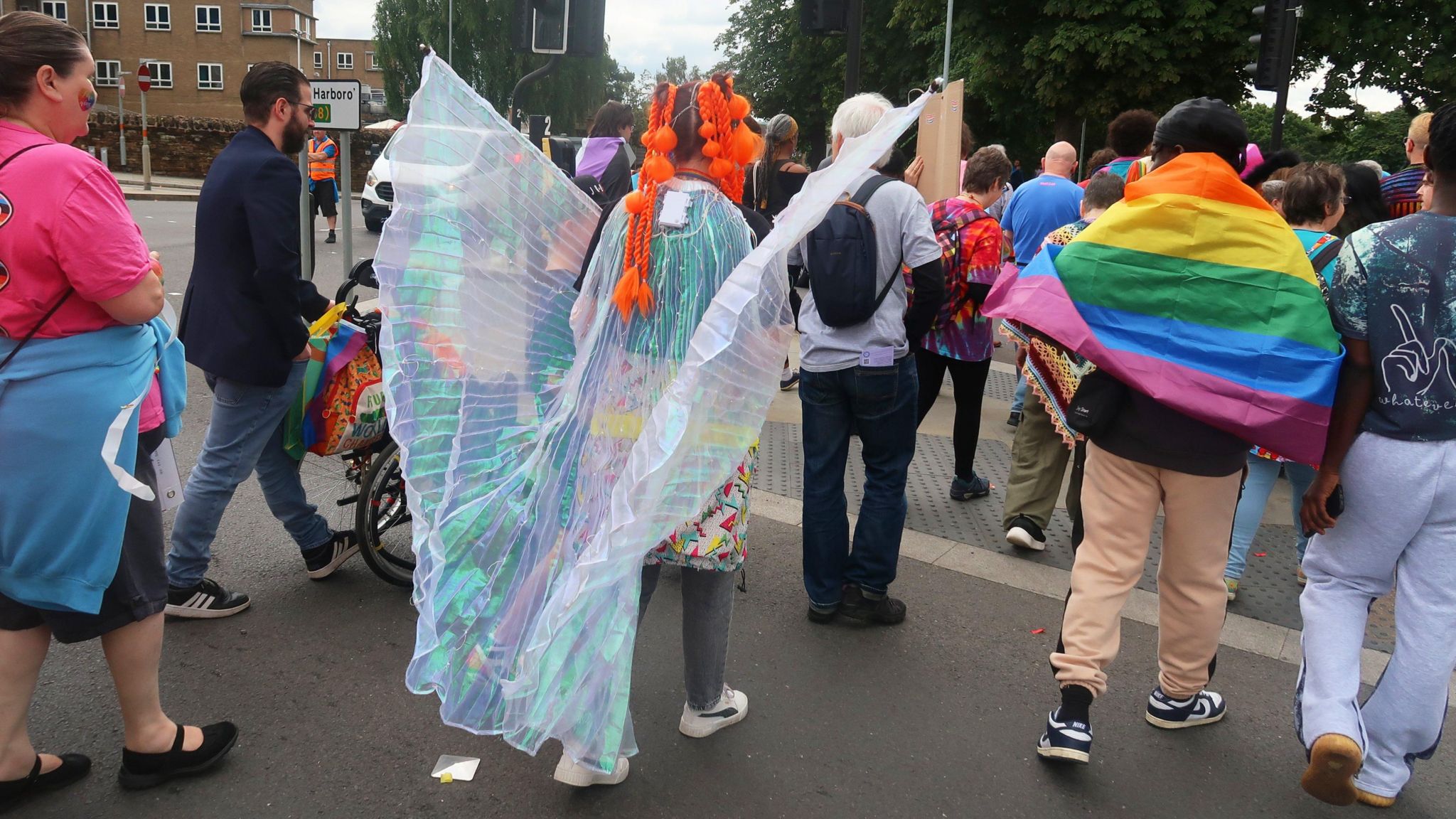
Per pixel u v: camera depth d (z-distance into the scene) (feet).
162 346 8.16
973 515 15.78
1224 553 9.16
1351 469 8.18
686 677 9.30
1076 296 8.61
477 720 7.97
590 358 8.00
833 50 103.60
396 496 12.12
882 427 11.34
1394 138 95.96
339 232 59.57
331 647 10.84
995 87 76.33
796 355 27.45
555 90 134.00
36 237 6.98
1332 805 8.84
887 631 11.83
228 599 11.41
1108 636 8.96
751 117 9.90
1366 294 7.82
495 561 7.97
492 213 8.20
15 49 7.14
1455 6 66.69
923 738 9.62
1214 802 8.84
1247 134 8.57
